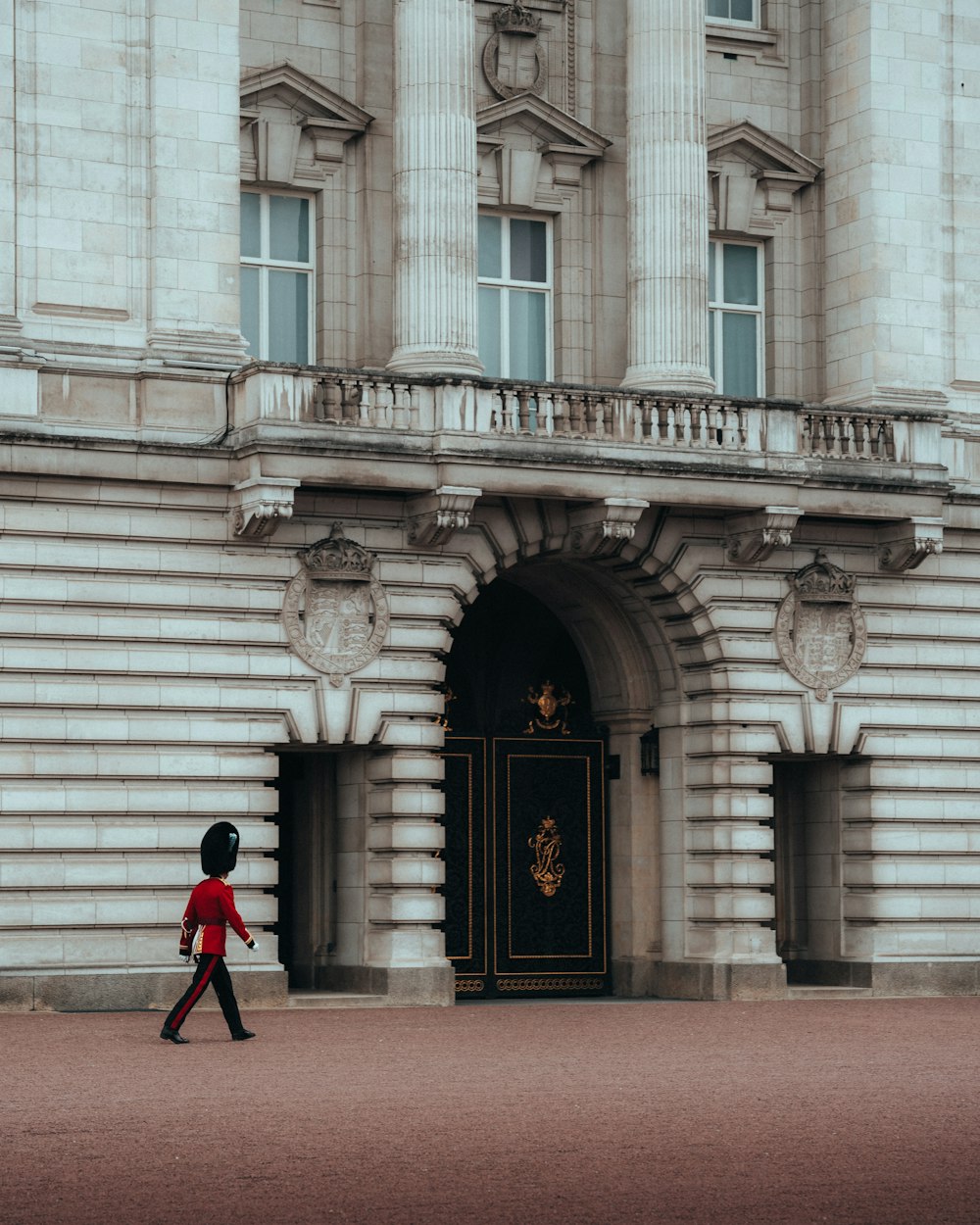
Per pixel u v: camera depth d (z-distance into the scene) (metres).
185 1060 25.23
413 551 36.69
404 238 37.38
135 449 34.47
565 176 40.19
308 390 35.06
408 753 36.53
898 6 41.22
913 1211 15.39
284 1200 15.76
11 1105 20.73
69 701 34.19
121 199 35.34
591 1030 30.36
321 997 35.66
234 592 35.38
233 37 36.09
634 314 39.06
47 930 33.91
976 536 41.19
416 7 37.56
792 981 41.22
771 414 38.19
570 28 40.56
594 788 41.16
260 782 35.47
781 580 39.38
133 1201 15.66
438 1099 21.33
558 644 41.41
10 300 34.41
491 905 40.03
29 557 34.12
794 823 41.53
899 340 40.72
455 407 35.81
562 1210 15.36
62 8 35.09
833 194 41.66
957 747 40.72
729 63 41.78
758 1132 19.06
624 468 36.66
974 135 42.09
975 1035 29.69
